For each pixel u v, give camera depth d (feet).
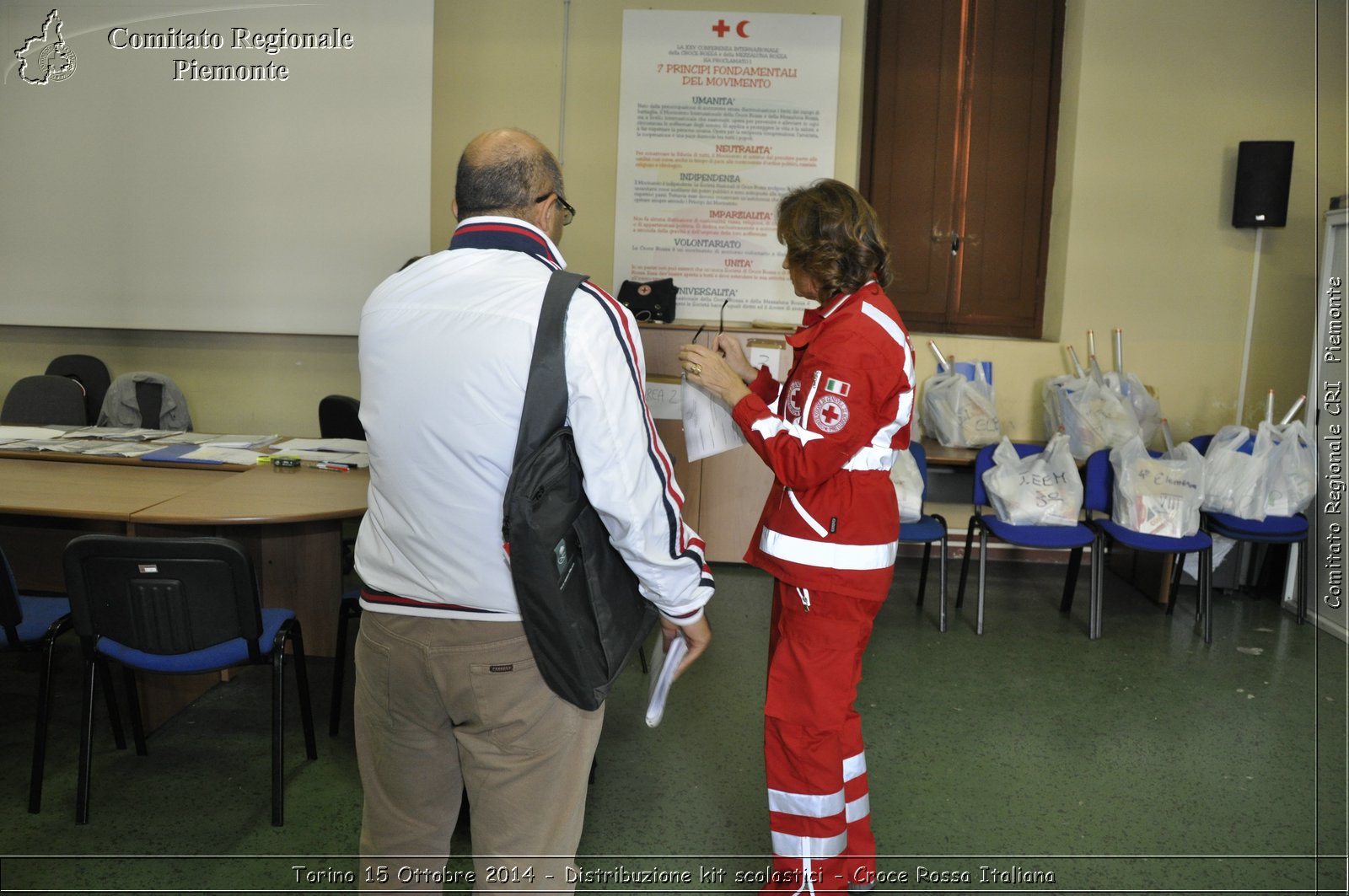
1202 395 15.74
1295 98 15.07
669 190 15.44
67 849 7.24
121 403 13.15
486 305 4.26
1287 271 15.42
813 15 15.02
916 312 16.42
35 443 10.75
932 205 16.15
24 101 15.21
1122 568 15.31
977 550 16.15
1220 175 15.26
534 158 4.63
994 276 16.30
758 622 12.64
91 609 7.30
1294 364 15.58
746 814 8.09
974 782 8.71
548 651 4.35
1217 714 10.30
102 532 10.07
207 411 16.28
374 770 4.79
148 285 15.56
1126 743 9.58
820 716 6.15
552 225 4.79
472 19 15.30
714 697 10.35
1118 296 15.57
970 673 11.28
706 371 6.25
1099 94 15.17
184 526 9.95
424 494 4.35
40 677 7.71
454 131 15.58
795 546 6.08
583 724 4.66
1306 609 13.42
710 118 15.26
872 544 6.06
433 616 4.45
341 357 15.99
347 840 7.48
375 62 14.80
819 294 6.25
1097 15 15.01
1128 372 15.66
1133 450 12.84
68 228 15.51
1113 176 15.33
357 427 12.34
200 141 15.15
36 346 16.28
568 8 15.19
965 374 15.33
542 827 4.61
